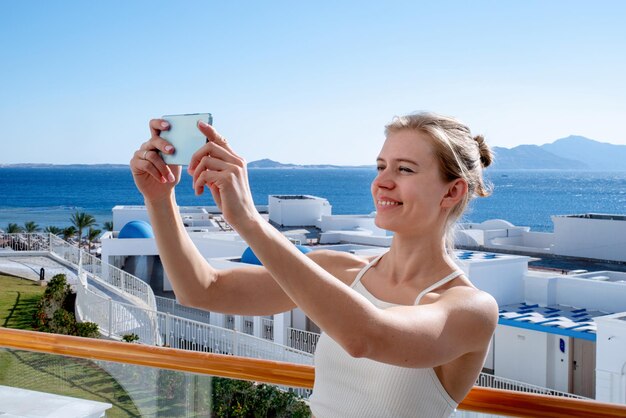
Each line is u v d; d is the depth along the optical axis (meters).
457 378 1.79
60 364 3.12
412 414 1.78
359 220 47.75
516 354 22.61
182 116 1.69
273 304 2.16
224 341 19.16
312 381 2.66
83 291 24.20
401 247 1.88
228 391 2.82
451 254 1.92
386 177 1.82
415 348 1.47
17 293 32.38
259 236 1.44
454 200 1.82
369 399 1.82
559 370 21.73
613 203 195.50
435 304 1.62
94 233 80.44
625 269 35.22
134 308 20.83
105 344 3.00
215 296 2.08
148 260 49.44
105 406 3.02
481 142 1.93
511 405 2.35
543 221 158.75
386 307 1.86
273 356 18.47
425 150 1.77
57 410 3.10
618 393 18.06
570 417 2.27
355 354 1.42
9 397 3.18
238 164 1.52
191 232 37.47
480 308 1.64
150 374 2.95
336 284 1.43
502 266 24.75
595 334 19.80
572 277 24.53
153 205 1.97
